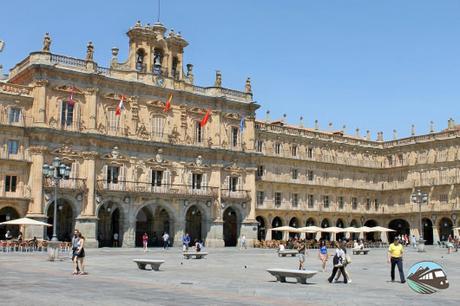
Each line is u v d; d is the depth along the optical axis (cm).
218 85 9362
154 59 8894
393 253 3309
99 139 7950
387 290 2848
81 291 2530
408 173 11738
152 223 8950
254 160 9675
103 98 8188
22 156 7412
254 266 4809
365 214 11919
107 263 4712
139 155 8394
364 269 4609
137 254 6341
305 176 11038
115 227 8744
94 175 7881
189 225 9481
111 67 8369
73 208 7750
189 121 9025
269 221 10375
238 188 9462
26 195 7375
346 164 11656
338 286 3045
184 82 9012
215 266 4728
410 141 11869
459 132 10938
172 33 9006
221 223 9056
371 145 12325
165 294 2489
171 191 8562
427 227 11450
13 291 2498
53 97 7725
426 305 2275
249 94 9769
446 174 11006
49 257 4928
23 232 7312
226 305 2164
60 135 7650
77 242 3572
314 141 11262
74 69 7894
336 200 11500
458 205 10688
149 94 8638
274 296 2542
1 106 7362
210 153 9112
